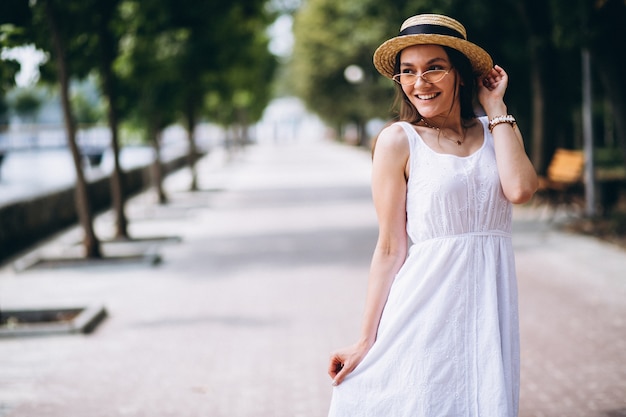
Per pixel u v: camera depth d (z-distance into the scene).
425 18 2.56
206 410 4.83
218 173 30.73
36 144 60.72
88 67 12.45
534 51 16.23
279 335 6.60
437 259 2.48
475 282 2.47
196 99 21.91
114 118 12.59
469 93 2.63
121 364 5.90
